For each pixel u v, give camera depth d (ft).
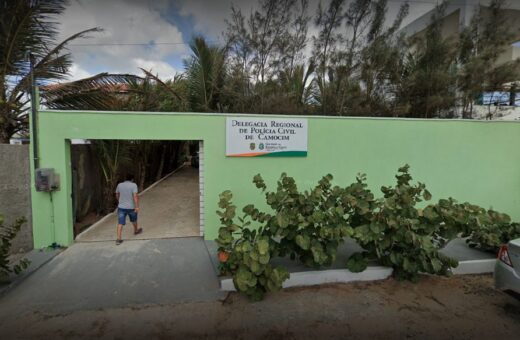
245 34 29.30
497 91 29.12
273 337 9.93
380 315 11.31
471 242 18.43
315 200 13.20
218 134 19.33
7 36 19.10
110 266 15.28
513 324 10.86
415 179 22.65
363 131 21.52
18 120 20.47
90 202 25.54
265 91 31.50
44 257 16.21
